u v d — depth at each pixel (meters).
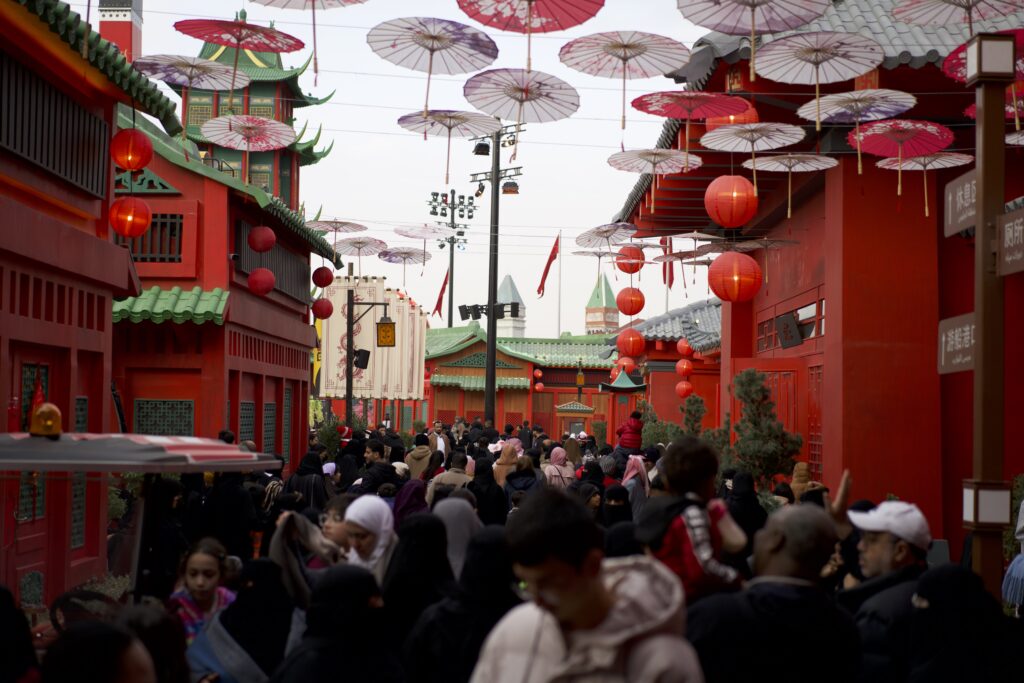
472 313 52.25
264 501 11.71
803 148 16.28
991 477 6.54
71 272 12.13
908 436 14.51
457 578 6.78
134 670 3.24
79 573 10.65
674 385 35.53
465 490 8.77
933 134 12.10
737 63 14.01
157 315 19.48
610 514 10.59
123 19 23.08
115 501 11.56
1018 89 11.33
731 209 12.08
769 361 17.66
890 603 5.03
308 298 28.75
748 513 8.38
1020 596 9.95
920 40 13.91
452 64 10.37
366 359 32.88
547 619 3.16
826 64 10.44
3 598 4.02
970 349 6.88
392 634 5.55
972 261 14.90
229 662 5.46
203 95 37.12
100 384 13.36
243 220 21.80
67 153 12.45
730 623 4.05
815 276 16.97
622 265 19.42
